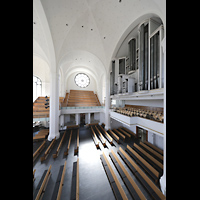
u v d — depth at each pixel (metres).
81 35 7.04
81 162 5.18
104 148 6.55
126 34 6.59
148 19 4.92
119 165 4.62
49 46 6.59
